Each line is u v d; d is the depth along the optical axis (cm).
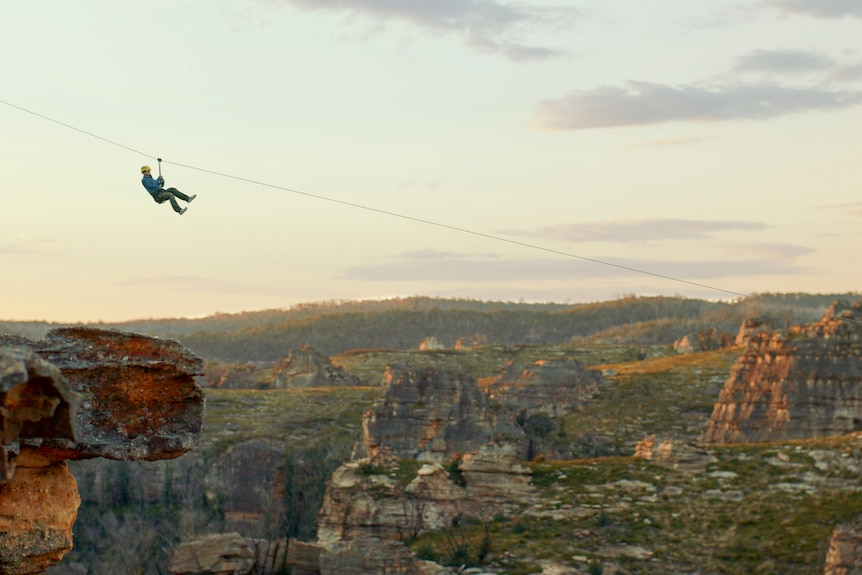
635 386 17438
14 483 1872
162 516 11956
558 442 15250
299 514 12350
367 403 17288
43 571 1934
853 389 13000
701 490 9669
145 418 1923
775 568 8269
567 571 8081
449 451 13588
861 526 7750
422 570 8225
